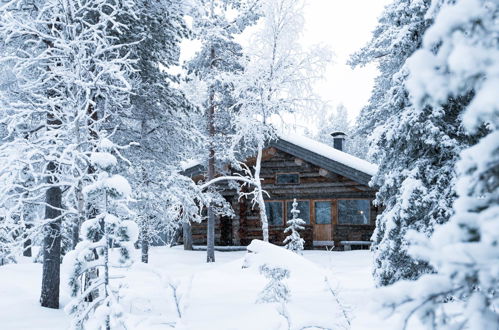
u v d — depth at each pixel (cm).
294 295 893
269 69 1631
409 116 866
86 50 946
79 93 855
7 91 952
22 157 840
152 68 1174
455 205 141
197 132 1306
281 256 696
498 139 132
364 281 1158
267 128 1636
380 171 998
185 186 1259
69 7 895
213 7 1989
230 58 2005
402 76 884
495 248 119
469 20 121
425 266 809
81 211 829
